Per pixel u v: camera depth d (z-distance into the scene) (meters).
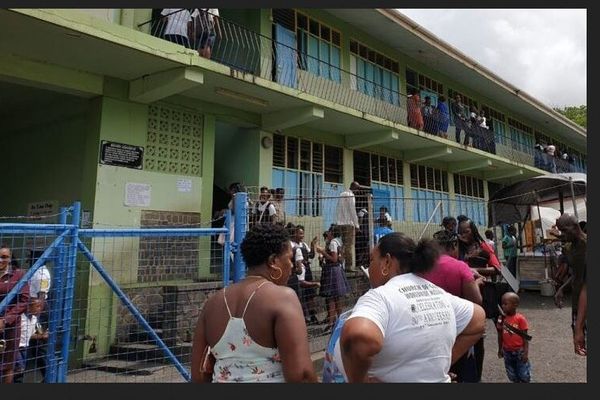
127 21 6.94
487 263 5.08
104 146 6.93
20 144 8.54
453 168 15.27
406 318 1.97
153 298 6.92
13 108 8.40
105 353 6.34
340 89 10.82
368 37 12.09
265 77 8.98
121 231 3.82
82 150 7.28
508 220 12.99
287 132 9.96
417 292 2.09
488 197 17.67
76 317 6.23
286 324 1.98
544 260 11.27
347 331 1.84
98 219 6.74
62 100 7.73
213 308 2.17
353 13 10.89
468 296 3.34
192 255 7.49
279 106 8.91
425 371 1.95
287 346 1.96
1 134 8.97
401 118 12.54
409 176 13.48
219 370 2.06
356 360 1.81
